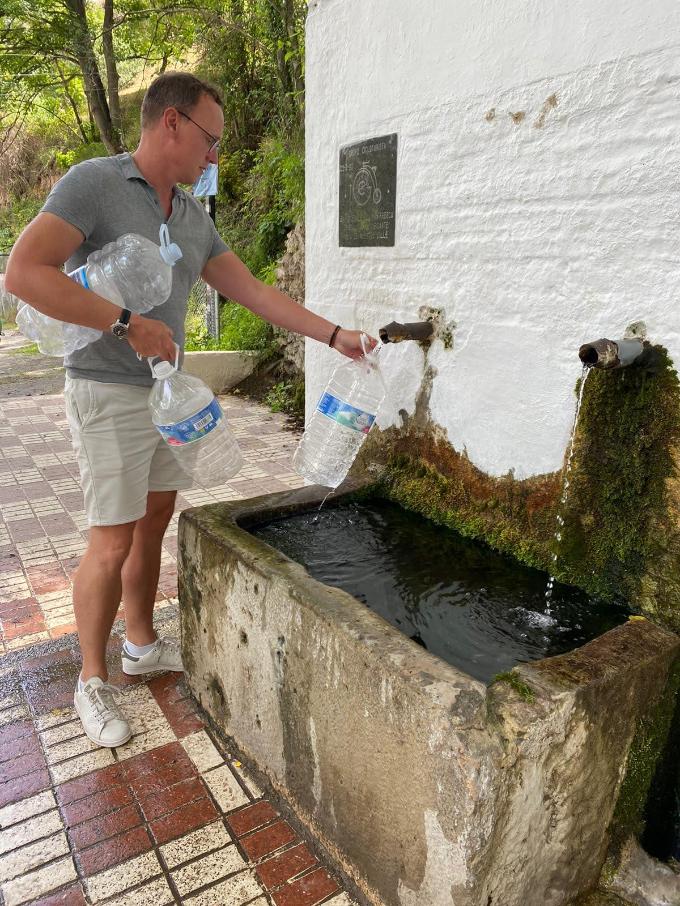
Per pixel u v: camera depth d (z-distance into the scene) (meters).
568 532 1.89
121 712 2.21
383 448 2.65
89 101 13.15
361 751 1.49
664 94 1.52
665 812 1.66
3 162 20.88
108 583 2.10
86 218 1.78
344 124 2.64
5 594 3.13
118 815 1.89
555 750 1.30
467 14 1.99
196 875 1.70
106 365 1.93
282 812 1.89
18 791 1.97
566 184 1.78
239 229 10.03
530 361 1.97
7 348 11.34
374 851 1.52
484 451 2.19
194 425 1.93
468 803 1.21
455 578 2.00
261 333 7.52
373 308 2.64
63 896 1.65
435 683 1.31
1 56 12.45
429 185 2.25
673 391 1.58
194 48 13.27
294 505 2.37
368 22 2.41
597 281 1.74
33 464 5.09
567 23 1.71
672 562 1.63
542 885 1.43
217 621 2.04
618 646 1.48
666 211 1.55
